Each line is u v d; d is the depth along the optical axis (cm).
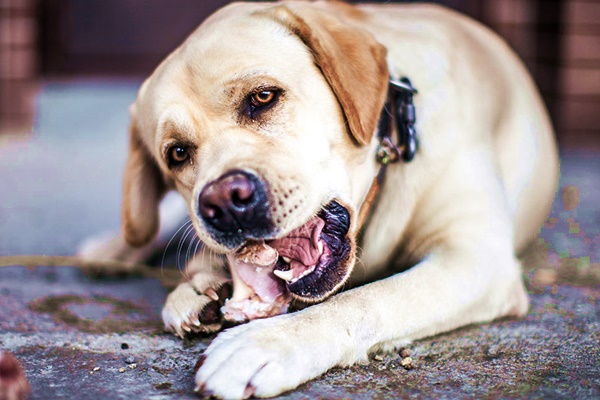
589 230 114
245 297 73
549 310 81
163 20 313
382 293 72
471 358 70
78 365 69
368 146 78
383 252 82
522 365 68
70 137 236
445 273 76
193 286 78
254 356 64
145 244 92
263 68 74
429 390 64
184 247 107
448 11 101
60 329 78
